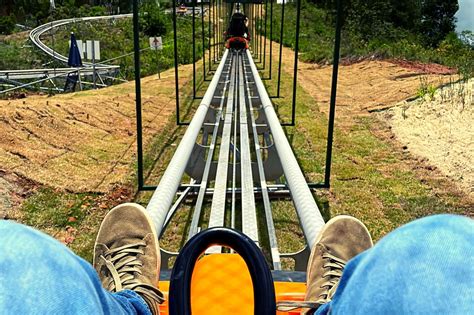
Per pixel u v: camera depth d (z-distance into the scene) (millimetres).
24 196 5445
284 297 1702
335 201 5305
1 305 544
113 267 1442
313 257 1664
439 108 8641
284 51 22688
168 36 31875
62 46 37938
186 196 4625
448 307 540
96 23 43375
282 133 4293
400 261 621
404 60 15367
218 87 7938
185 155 3408
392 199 5363
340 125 8523
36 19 61188
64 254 655
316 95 11375
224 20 20766
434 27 52938
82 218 4980
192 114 9289
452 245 589
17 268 581
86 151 6895
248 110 7012
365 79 13195
